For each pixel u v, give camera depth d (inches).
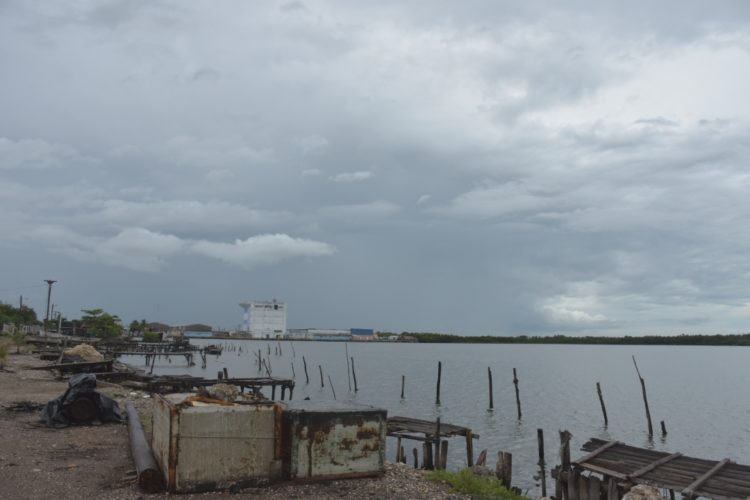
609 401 2197.3
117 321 4340.6
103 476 441.7
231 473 410.3
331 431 438.6
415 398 2148.1
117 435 605.3
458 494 454.0
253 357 4918.8
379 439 457.4
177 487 395.9
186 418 401.4
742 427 1612.9
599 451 754.8
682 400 2283.5
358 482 440.1
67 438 583.5
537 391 2519.7
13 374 1332.4
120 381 1424.7
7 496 382.0
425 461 924.6
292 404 465.1
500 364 4682.6
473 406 1936.5
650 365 5054.1
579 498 724.0
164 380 1425.9
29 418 695.7
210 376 2719.0
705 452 1283.2
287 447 429.7
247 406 433.1
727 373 3983.8
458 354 6830.7
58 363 1617.9
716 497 599.2
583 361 5516.7
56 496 386.6
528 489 914.7
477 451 1194.0
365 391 2379.4
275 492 407.2
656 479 652.1
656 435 1483.8
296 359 4776.1
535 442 1310.3
